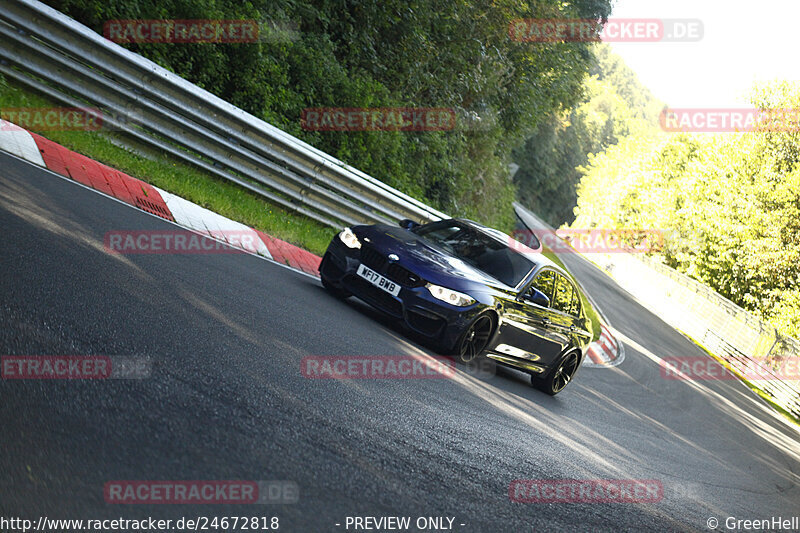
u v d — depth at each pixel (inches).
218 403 171.2
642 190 2967.5
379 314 383.2
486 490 196.4
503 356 389.7
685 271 2250.2
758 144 2043.6
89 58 446.6
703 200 2146.9
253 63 614.5
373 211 642.8
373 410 220.2
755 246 1972.2
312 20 774.5
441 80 1013.2
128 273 247.3
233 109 506.9
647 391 717.9
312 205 581.6
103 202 343.9
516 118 1422.2
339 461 168.1
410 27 881.5
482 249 407.2
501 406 316.2
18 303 182.7
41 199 294.2
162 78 470.3
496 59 1153.4
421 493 172.1
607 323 1298.0
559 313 433.4
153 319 211.8
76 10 512.4
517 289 389.7
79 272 225.1
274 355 229.5
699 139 2758.4
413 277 345.1
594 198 3885.3
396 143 781.3
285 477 147.8
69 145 409.4
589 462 290.4
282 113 664.4
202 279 286.8
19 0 412.8
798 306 1900.8
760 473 500.4
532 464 244.7
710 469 422.3
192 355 195.9
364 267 355.6
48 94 442.9
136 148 479.5
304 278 406.6
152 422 147.9
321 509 140.9
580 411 425.7
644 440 420.8
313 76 700.0
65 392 146.9
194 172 510.0
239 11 630.5
